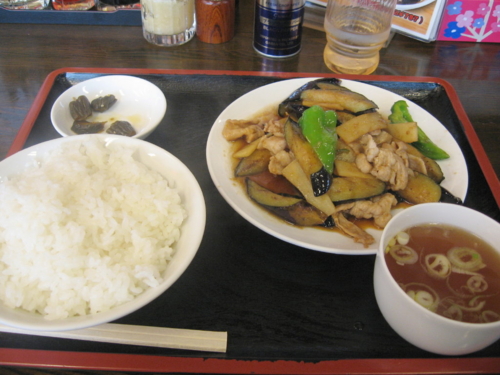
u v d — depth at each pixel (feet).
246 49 1.68
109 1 1.75
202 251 0.92
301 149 1.02
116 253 0.81
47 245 0.76
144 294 0.70
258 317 0.81
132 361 0.73
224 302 0.83
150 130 1.11
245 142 1.12
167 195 0.88
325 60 1.61
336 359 0.75
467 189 1.05
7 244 0.77
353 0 1.46
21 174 0.89
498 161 1.18
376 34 1.44
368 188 0.99
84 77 1.35
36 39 1.67
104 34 1.73
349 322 0.81
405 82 1.38
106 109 1.23
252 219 0.88
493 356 0.76
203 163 1.12
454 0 1.63
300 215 0.95
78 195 0.85
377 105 1.23
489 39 1.73
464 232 0.79
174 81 1.35
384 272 0.71
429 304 0.70
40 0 1.76
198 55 1.63
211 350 0.75
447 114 1.29
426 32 1.69
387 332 0.80
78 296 0.74
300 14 1.54
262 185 1.03
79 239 0.77
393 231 0.77
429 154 1.09
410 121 1.17
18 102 1.33
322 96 1.18
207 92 1.33
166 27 1.60
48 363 0.73
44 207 0.77
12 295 0.70
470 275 0.73
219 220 0.98
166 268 0.80
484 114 1.35
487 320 0.68
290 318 0.81
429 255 0.76
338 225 0.93
